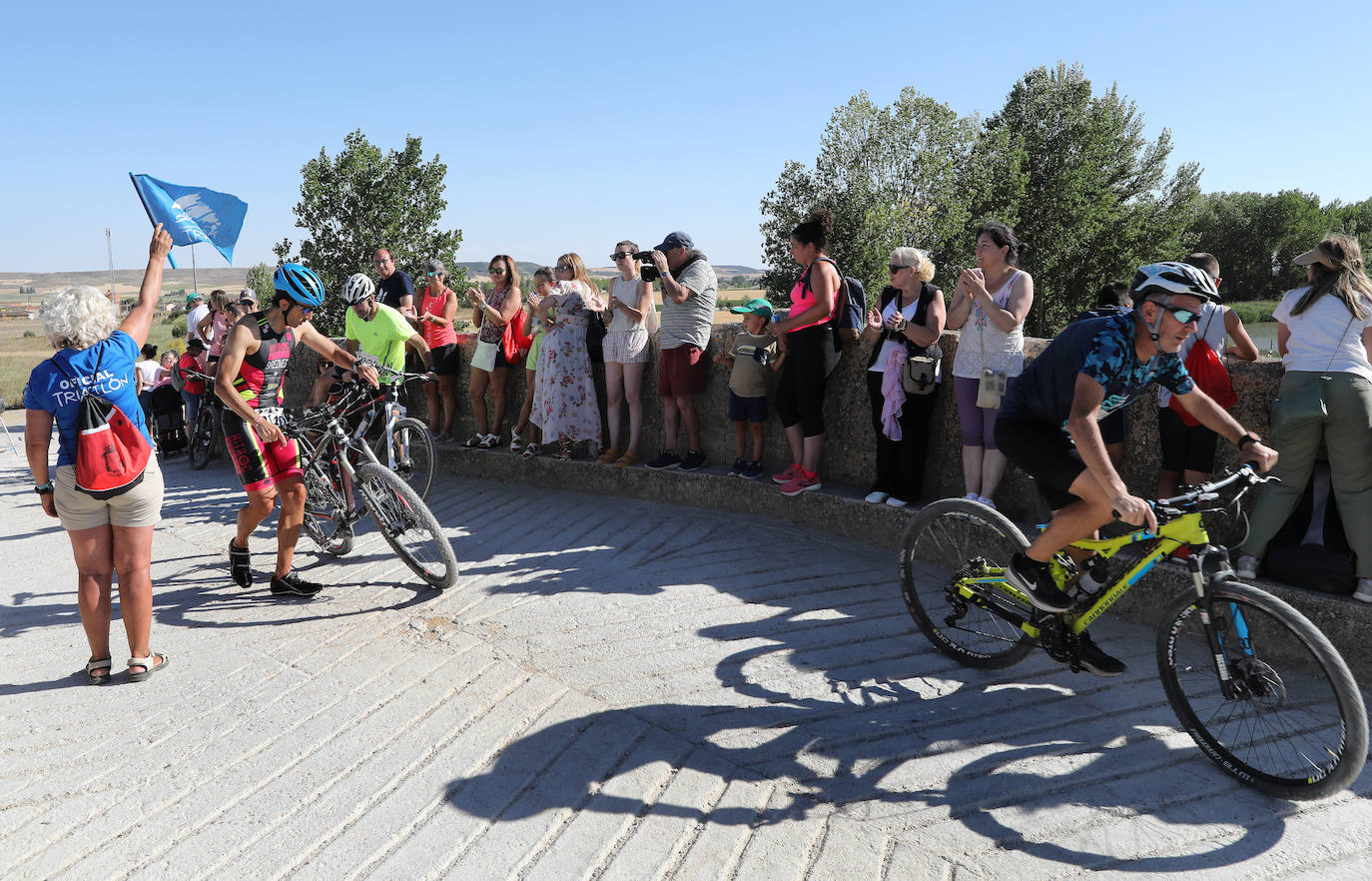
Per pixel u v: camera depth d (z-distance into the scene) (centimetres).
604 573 496
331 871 245
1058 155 5172
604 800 277
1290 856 248
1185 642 369
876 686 355
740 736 315
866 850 252
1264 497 382
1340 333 355
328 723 329
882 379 518
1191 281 273
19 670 389
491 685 357
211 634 424
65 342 350
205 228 427
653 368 697
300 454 510
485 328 771
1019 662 370
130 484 357
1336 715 310
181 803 280
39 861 252
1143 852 251
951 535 399
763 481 602
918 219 4628
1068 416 312
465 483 766
